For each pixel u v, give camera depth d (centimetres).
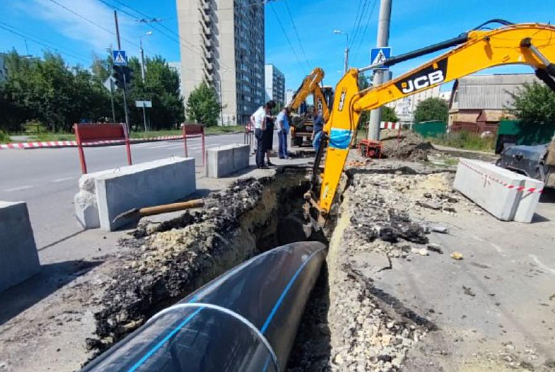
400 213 548
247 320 190
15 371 188
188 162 597
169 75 4500
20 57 4066
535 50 473
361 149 1289
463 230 481
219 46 7431
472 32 524
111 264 325
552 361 222
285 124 1104
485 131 2684
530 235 464
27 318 238
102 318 245
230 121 7662
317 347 292
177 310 187
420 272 350
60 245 367
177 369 138
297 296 283
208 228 440
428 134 2548
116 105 3634
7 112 2880
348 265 366
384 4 1075
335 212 759
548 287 322
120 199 427
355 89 610
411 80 563
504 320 269
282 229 791
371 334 265
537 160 688
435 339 248
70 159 1068
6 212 270
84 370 139
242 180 724
